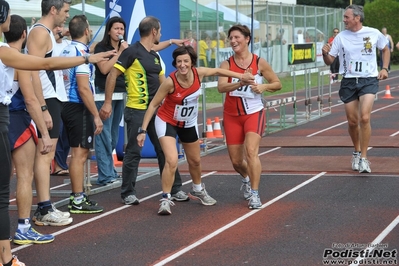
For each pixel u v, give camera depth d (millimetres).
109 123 12031
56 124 9219
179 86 9625
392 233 8641
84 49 9844
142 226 9375
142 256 7984
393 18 59406
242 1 23859
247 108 10094
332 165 13586
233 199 10945
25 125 8398
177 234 8914
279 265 7457
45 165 9406
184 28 19594
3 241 7238
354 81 12562
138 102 10453
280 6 25703
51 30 9031
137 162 10711
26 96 8164
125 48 10680
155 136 10625
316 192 11219
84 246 8453
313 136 18234
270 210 10086
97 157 12086
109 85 10453
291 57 21297
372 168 13086
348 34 12602
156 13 13758
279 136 18469
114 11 13820
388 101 28516
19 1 20547
